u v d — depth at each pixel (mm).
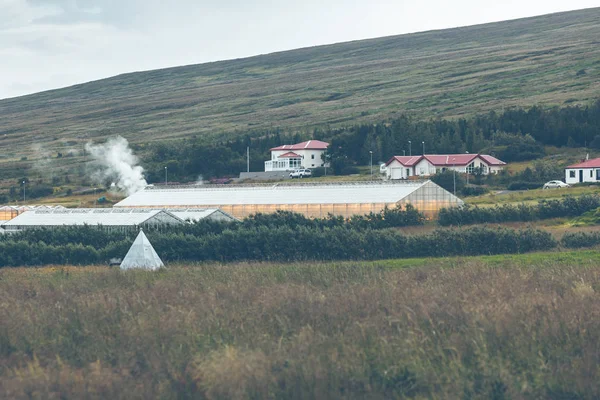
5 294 167625
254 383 100438
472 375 103438
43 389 102312
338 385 101625
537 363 105625
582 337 113188
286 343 115812
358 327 123125
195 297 153750
